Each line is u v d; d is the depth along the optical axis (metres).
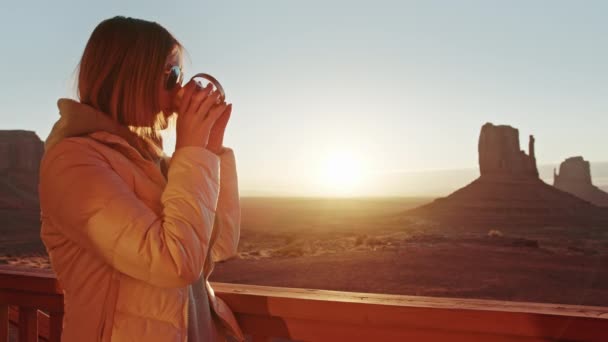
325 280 43.12
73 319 1.04
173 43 1.16
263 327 1.43
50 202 1.01
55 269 1.08
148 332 1.01
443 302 1.31
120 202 0.97
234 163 1.38
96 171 0.99
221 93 1.15
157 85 1.11
